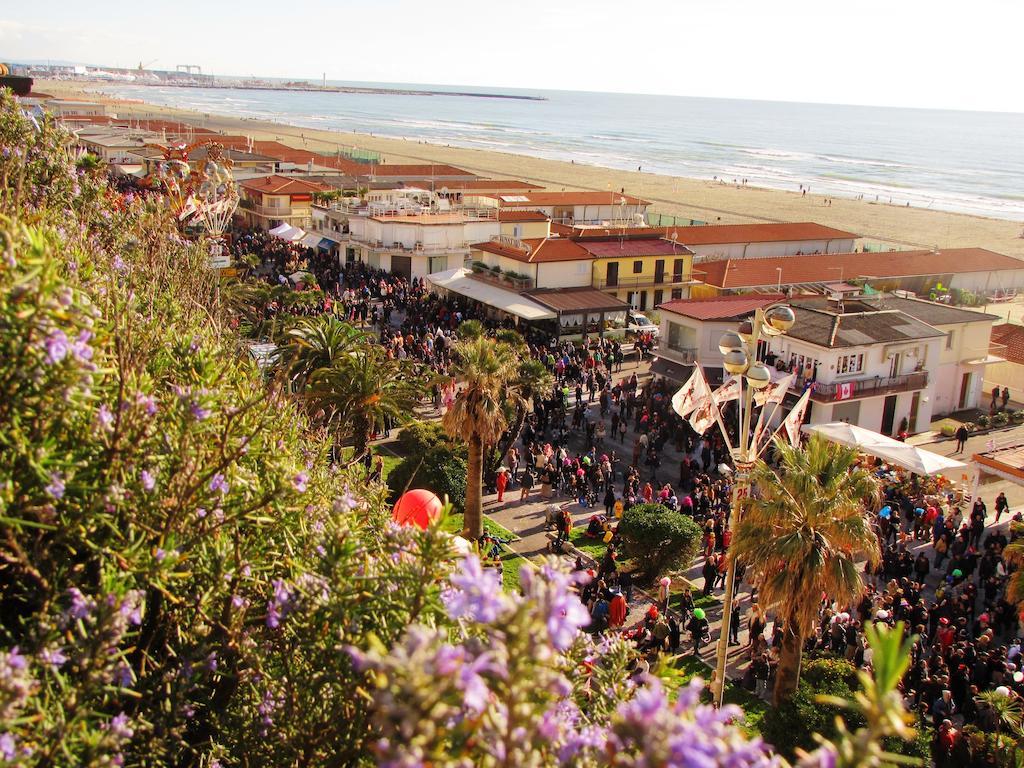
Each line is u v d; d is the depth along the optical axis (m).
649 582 27.70
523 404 30.78
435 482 31.81
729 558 19.53
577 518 32.56
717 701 19.00
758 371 18.19
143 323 12.36
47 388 7.34
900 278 71.69
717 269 67.50
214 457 9.67
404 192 85.19
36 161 19.30
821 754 4.73
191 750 9.28
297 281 60.72
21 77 33.59
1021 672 21.42
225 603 9.36
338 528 9.23
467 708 5.55
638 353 56.00
